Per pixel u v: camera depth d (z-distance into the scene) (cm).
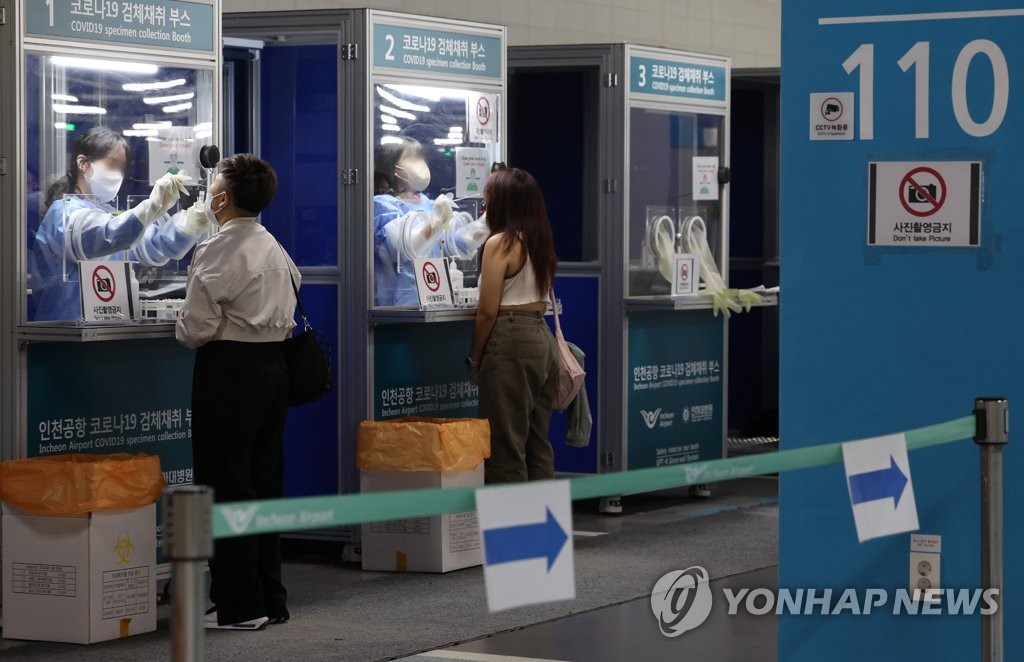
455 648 1003
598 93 1623
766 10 2606
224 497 1020
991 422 723
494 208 1300
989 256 761
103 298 1052
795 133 796
